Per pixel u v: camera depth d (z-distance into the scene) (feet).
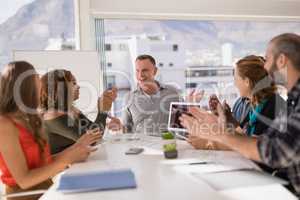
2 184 5.50
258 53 14.96
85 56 11.37
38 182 5.11
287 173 4.30
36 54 10.87
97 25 13.06
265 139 4.26
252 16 14.47
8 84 5.36
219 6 13.96
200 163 4.97
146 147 6.37
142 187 3.98
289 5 14.75
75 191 3.85
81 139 5.94
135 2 13.06
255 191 3.79
